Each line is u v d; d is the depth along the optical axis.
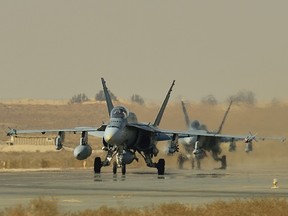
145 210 91.50
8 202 108.81
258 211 92.06
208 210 92.06
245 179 172.50
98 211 89.75
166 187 142.88
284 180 169.00
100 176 185.88
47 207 90.75
